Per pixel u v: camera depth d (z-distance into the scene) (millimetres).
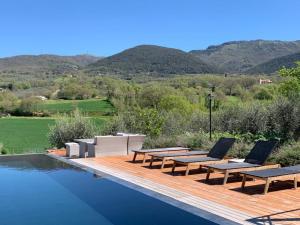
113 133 15031
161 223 5207
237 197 6637
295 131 13102
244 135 13281
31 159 10984
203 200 6445
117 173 8789
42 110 48531
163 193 6957
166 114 17000
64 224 5402
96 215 5754
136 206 6105
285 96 14805
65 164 10117
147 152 10070
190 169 9203
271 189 7230
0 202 6602
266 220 5293
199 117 16234
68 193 7137
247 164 7996
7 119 45312
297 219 5328
